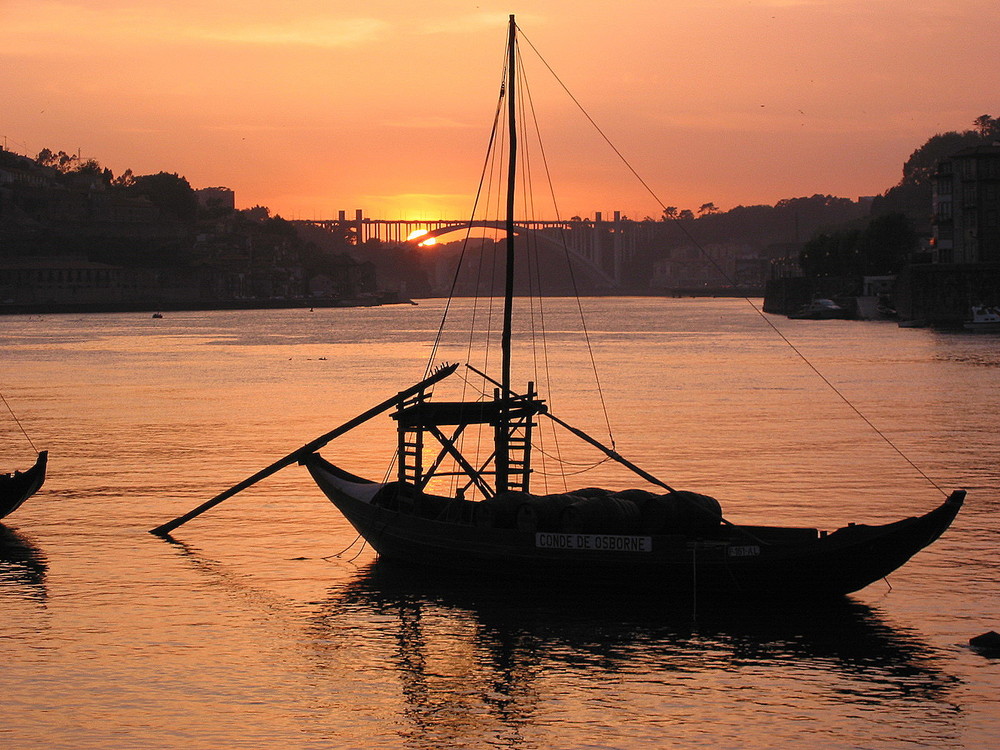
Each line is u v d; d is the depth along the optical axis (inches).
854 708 1166.3
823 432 3132.4
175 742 1091.9
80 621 1450.5
